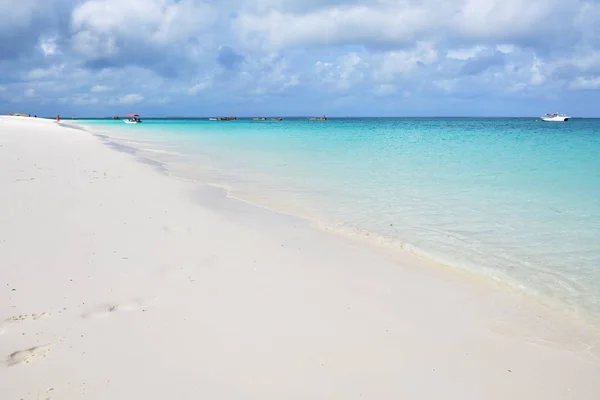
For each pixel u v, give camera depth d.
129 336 4.09
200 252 6.60
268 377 3.62
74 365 3.60
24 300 4.63
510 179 13.98
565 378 3.91
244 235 7.73
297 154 23.17
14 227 7.02
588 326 4.86
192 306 4.79
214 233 7.71
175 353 3.87
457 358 4.13
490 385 3.74
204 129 66.25
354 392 3.52
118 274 5.50
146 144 31.27
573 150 24.62
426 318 4.90
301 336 4.32
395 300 5.34
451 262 6.74
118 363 3.66
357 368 3.85
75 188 10.52
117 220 7.99
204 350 3.95
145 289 5.14
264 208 10.08
